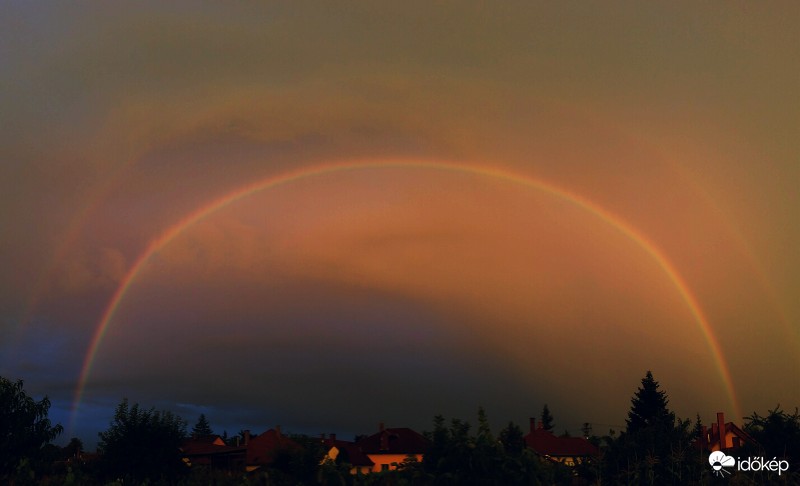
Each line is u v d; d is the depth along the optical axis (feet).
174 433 92.02
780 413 82.07
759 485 61.98
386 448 201.87
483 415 42.11
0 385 78.64
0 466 73.10
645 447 57.00
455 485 39.96
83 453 96.78
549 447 179.22
